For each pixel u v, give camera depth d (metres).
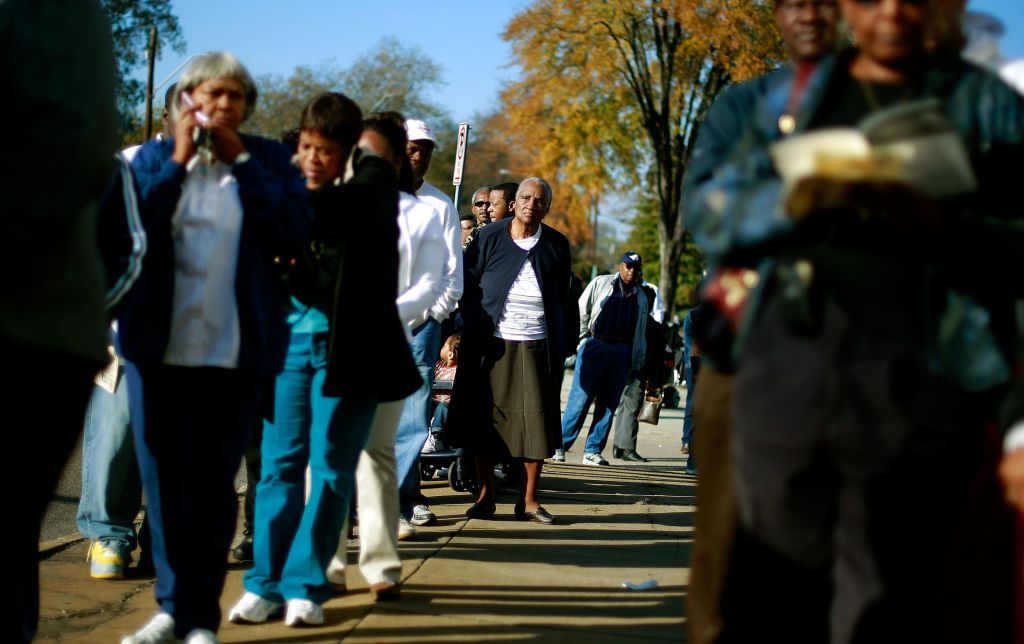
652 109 31.20
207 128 3.39
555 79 31.41
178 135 3.38
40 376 2.49
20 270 2.43
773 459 2.21
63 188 2.40
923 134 2.06
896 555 2.18
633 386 10.93
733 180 2.34
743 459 2.27
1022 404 2.17
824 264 2.16
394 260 3.98
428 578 4.84
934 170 2.05
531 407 6.43
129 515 4.75
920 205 2.07
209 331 3.40
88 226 2.67
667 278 32.19
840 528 2.21
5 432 2.48
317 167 3.93
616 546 5.91
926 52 2.28
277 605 4.08
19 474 2.52
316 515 3.98
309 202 3.62
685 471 10.23
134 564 5.01
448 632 4.02
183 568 3.44
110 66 2.54
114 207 3.22
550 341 6.49
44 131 2.38
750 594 2.51
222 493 3.48
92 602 4.30
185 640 3.43
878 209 2.09
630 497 7.93
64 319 2.52
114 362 4.56
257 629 3.96
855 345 2.14
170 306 3.35
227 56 3.45
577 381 9.88
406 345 3.99
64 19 2.46
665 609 4.53
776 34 26.45
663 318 11.75
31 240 2.39
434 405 7.81
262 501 4.07
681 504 7.70
